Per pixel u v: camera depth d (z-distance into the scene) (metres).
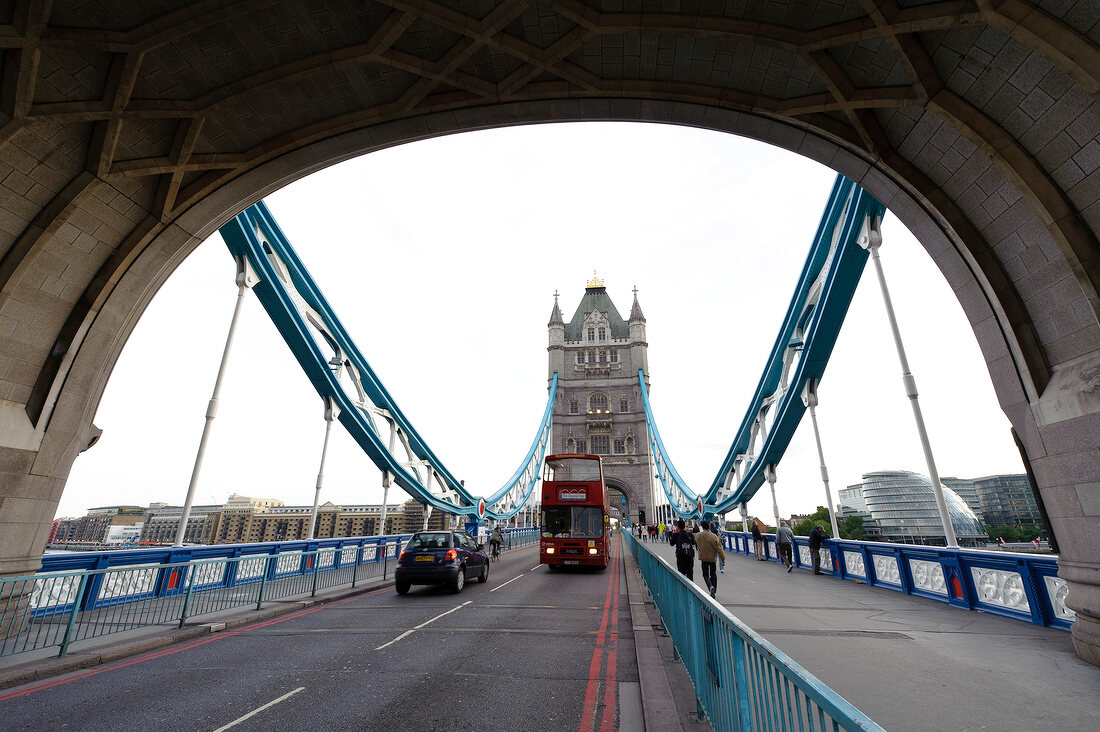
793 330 22.05
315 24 6.57
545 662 6.59
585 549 19.44
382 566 17.70
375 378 29.05
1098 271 5.33
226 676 6.01
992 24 5.06
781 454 27.44
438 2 6.39
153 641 7.37
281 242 19.80
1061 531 5.88
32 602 7.67
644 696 4.74
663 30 6.44
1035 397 6.05
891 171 6.88
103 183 7.10
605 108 7.76
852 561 14.16
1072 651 6.06
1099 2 4.57
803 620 8.15
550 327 97.88
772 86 6.97
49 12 5.71
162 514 137.88
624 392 90.25
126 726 4.52
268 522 145.12
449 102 7.70
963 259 6.73
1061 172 5.47
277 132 7.80
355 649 7.30
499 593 13.41
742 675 2.81
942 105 5.87
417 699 5.20
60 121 6.45
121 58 6.32
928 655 5.94
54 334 7.45
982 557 8.78
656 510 82.06
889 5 5.49
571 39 6.70
